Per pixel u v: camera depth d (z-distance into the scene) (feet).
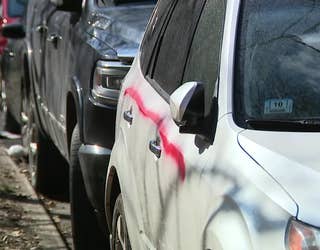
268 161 22.50
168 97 30.37
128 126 34.47
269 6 27.45
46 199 59.21
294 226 20.80
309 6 27.58
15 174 66.03
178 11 33.37
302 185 21.59
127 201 33.71
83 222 44.04
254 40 26.50
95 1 49.49
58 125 51.42
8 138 82.94
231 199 22.58
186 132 25.48
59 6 50.01
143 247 31.30
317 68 26.08
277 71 25.91
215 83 26.02
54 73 53.11
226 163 23.43
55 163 58.65
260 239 21.22
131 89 35.99
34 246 47.32
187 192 25.49
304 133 23.86
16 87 75.41
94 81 42.73
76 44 47.14
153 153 29.48
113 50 42.37
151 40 36.29
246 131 24.08
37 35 61.16
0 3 92.12
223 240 22.38
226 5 27.53
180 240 26.05
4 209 55.06
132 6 49.06
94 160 41.55
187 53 29.78
